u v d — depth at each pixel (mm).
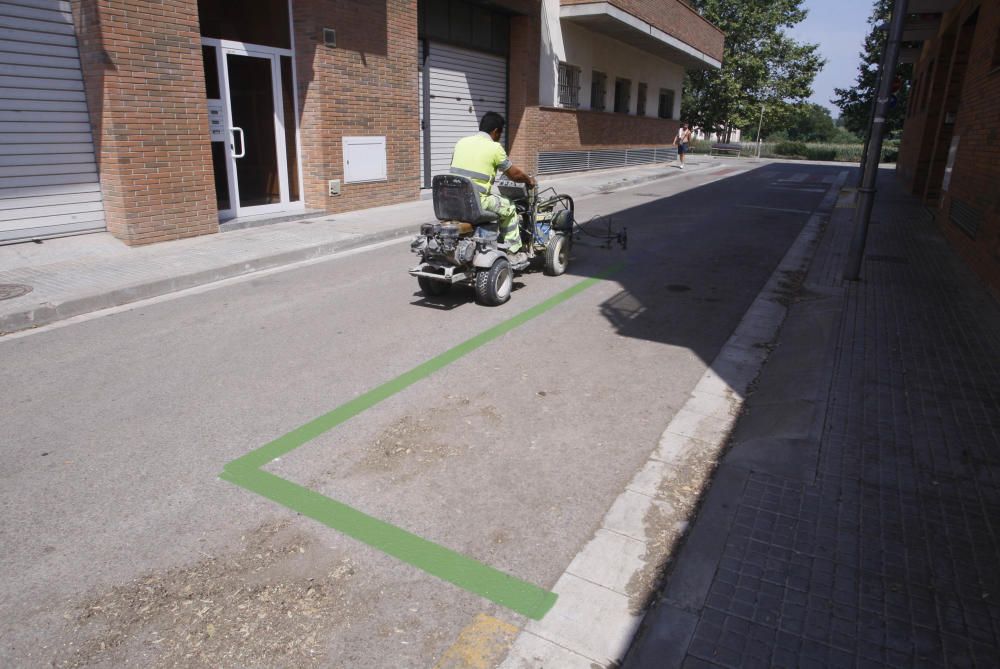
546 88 19234
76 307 6543
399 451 3936
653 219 12938
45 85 7996
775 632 2490
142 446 3982
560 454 3910
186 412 4430
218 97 10094
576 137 21359
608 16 18922
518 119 18125
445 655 2445
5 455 3867
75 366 5223
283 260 8734
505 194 7617
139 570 2910
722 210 14359
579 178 20344
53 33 7977
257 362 5316
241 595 2756
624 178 20719
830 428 3990
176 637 2533
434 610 2676
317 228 10516
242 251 8742
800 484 3447
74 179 8469
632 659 2408
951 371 4816
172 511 3338
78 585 2816
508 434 4148
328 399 4641
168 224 9125
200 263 8031
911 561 2861
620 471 3727
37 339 5859
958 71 13383
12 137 7793
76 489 3529
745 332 6152
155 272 7578
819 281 7469
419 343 5777
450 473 3697
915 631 2477
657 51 25828
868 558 2885
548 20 18641
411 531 3182
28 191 8047
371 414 4414
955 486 3406
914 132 19062
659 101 29031
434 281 7066
